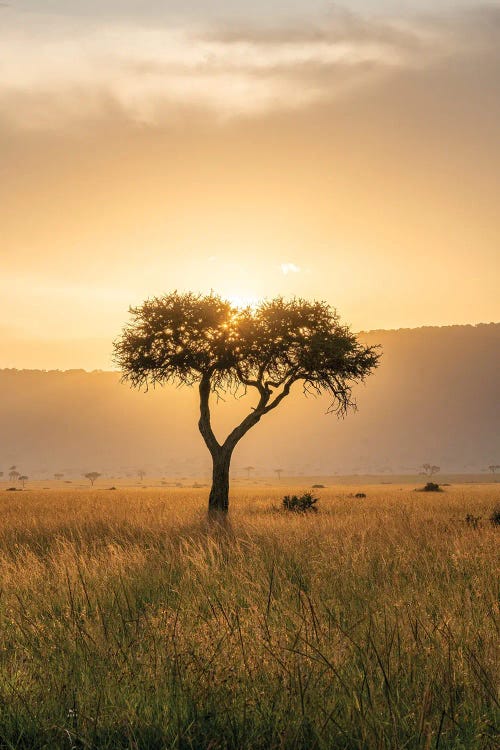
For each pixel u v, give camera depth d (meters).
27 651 7.39
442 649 6.95
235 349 34.62
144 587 11.24
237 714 5.65
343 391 36.00
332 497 66.44
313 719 5.41
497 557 13.72
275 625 7.91
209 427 35.41
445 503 46.06
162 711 5.76
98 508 41.38
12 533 25.48
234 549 15.89
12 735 5.48
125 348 35.69
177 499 63.56
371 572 12.02
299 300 35.62
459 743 5.14
